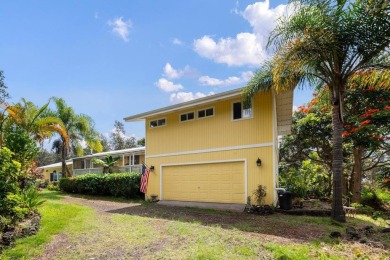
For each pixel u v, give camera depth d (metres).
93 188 17.92
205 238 6.22
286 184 13.11
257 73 10.64
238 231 7.02
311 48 7.99
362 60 8.32
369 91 13.65
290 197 10.75
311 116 17.14
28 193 8.27
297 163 21.00
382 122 13.15
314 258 4.91
